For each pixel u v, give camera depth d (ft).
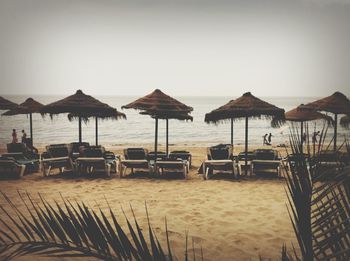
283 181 28.19
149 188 26.00
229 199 22.58
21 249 4.37
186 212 19.79
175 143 101.96
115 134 137.59
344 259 4.43
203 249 14.62
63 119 232.32
